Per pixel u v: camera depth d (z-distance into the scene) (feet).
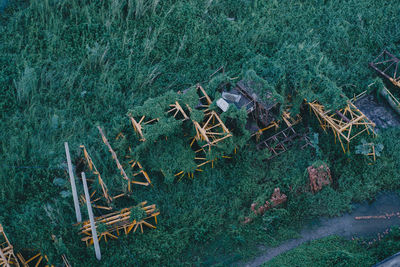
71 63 102.58
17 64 99.40
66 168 89.92
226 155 92.53
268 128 95.96
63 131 94.27
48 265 78.79
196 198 89.76
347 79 103.65
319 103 94.58
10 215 85.92
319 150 94.32
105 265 80.89
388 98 99.76
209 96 92.99
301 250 82.74
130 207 84.64
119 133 91.81
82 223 82.64
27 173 89.56
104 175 90.38
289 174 92.58
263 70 95.35
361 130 95.09
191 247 84.48
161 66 103.60
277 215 86.43
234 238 84.79
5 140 92.43
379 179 91.71
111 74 101.55
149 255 82.43
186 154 89.20
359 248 83.30
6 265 75.97
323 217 87.71
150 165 90.07
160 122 87.71
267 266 80.84
